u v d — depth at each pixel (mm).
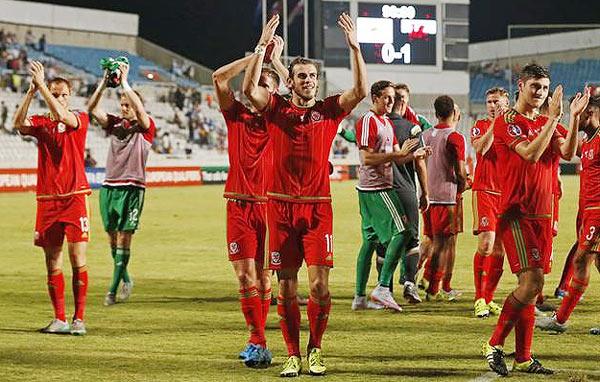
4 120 37500
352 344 7715
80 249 8172
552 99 6133
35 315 9391
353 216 22938
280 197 6480
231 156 7121
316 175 6461
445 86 51062
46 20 48500
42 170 8117
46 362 7027
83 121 8148
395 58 50188
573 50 57094
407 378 6422
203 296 10781
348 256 14922
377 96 9242
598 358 7094
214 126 45469
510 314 6445
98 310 9703
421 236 17031
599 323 8742
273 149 6508
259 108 6480
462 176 9867
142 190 10164
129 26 51625
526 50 59188
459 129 49469
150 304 10133
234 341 7918
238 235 7004
